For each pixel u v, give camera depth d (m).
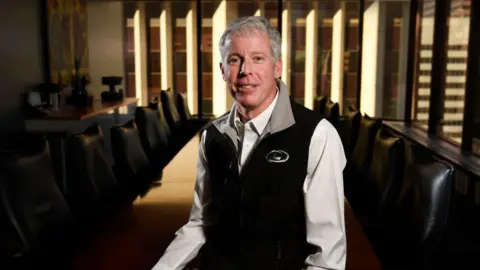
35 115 4.54
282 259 1.08
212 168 1.16
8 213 1.65
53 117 4.50
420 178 1.78
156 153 3.60
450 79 4.02
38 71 4.93
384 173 2.23
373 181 2.36
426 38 4.67
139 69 6.84
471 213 2.73
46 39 5.01
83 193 2.21
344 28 6.88
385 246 1.94
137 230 1.80
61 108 5.14
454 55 3.87
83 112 4.81
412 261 1.79
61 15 5.33
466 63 3.44
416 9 4.82
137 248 1.63
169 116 4.83
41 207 1.78
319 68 6.98
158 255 1.57
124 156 2.74
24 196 1.70
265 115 1.06
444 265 1.93
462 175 3.03
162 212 2.01
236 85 1.03
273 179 1.05
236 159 1.10
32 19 4.78
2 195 1.64
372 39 6.87
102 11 6.26
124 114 6.28
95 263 1.51
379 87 7.00
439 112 4.26
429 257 1.73
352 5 6.80
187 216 1.96
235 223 1.11
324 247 1.01
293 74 6.97
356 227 1.82
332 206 1.03
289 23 6.75
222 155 1.12
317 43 6.90
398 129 4.68
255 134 1.08
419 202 1.75
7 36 4.32
